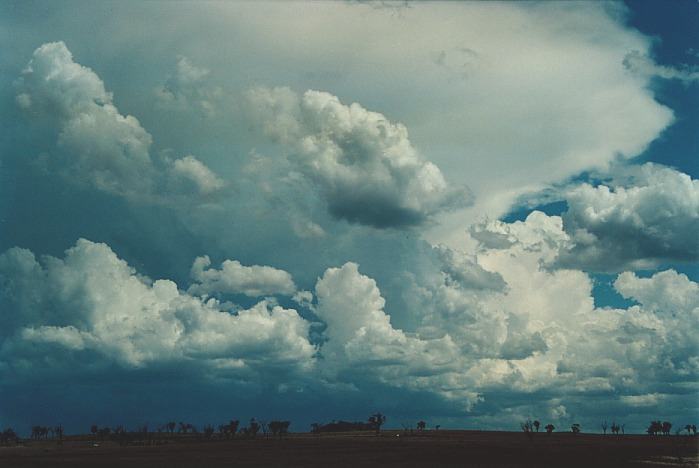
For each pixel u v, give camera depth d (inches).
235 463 7372.1
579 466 6761.8
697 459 7598.4
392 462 7268.7
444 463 7121.1
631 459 7682.1
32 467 7199.8
